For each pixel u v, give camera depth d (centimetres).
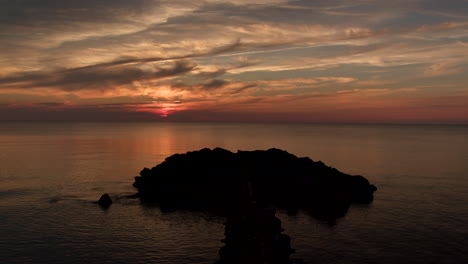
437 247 3903
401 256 3666
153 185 6309
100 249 3809
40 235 4191
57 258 3562
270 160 6788
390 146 17000
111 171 8744
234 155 6994
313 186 6075
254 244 3538
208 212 5262
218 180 6247
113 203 5700
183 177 6384
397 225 4634
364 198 5978
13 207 5325
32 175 8075
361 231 4394
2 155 12150
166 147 16012
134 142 19038
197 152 7088
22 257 3572
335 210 5297
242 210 4734
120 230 4431
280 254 3409
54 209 5281
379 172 8869
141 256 3644
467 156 12588
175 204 5688
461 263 3519
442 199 6000
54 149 14562
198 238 4191
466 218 4922
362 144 18150
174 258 3603
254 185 6069
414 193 6438
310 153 13325
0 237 4100
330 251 3778
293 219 4862
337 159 11500
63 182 7288
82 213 5116
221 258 3428
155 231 4416
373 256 3656
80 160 10888
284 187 6047
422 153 13600
